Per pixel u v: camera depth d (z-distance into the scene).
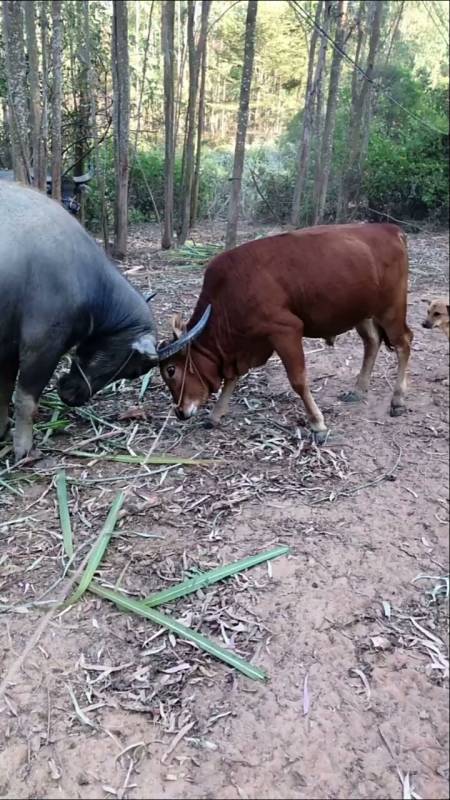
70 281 3.62
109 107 9.48
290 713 2.39
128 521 3.41
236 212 8.26
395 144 13.80
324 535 3.33
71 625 2.75
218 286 3.92
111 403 4.73
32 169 7.30
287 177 13.56
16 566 3.08
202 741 2.28
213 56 22.56
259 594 2.93
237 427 4.39
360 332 4.67
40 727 2.33
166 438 4.25
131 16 19.03
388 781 2.18
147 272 8.40
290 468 3.92
